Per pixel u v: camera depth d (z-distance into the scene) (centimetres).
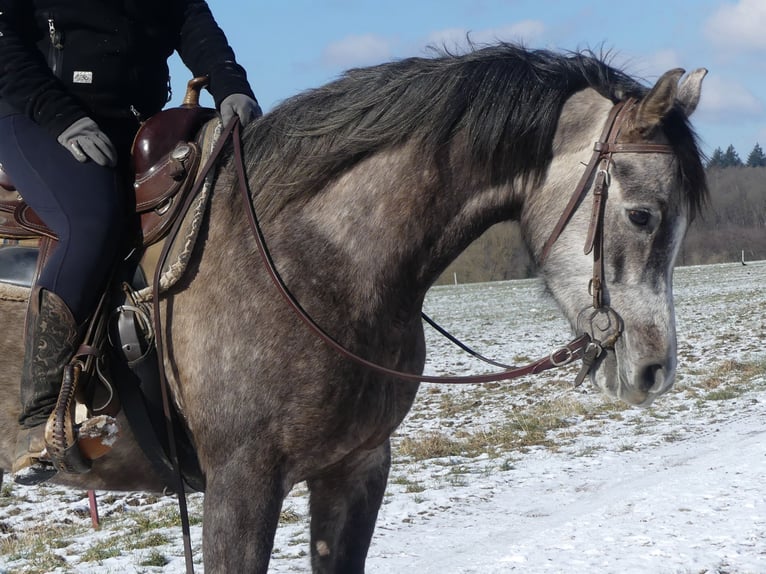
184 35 351
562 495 745
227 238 297
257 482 280
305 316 279
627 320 277
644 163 277
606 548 527
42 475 316
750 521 557
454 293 4322
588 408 1228
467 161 296
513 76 295
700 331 2073
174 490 331
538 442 1021
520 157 294
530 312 2966
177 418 306
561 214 289
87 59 323
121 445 313
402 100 297
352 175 301
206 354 290
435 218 299
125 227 311
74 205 303
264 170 304
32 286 310
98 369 302
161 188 306
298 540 623
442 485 806
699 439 970
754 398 1225
